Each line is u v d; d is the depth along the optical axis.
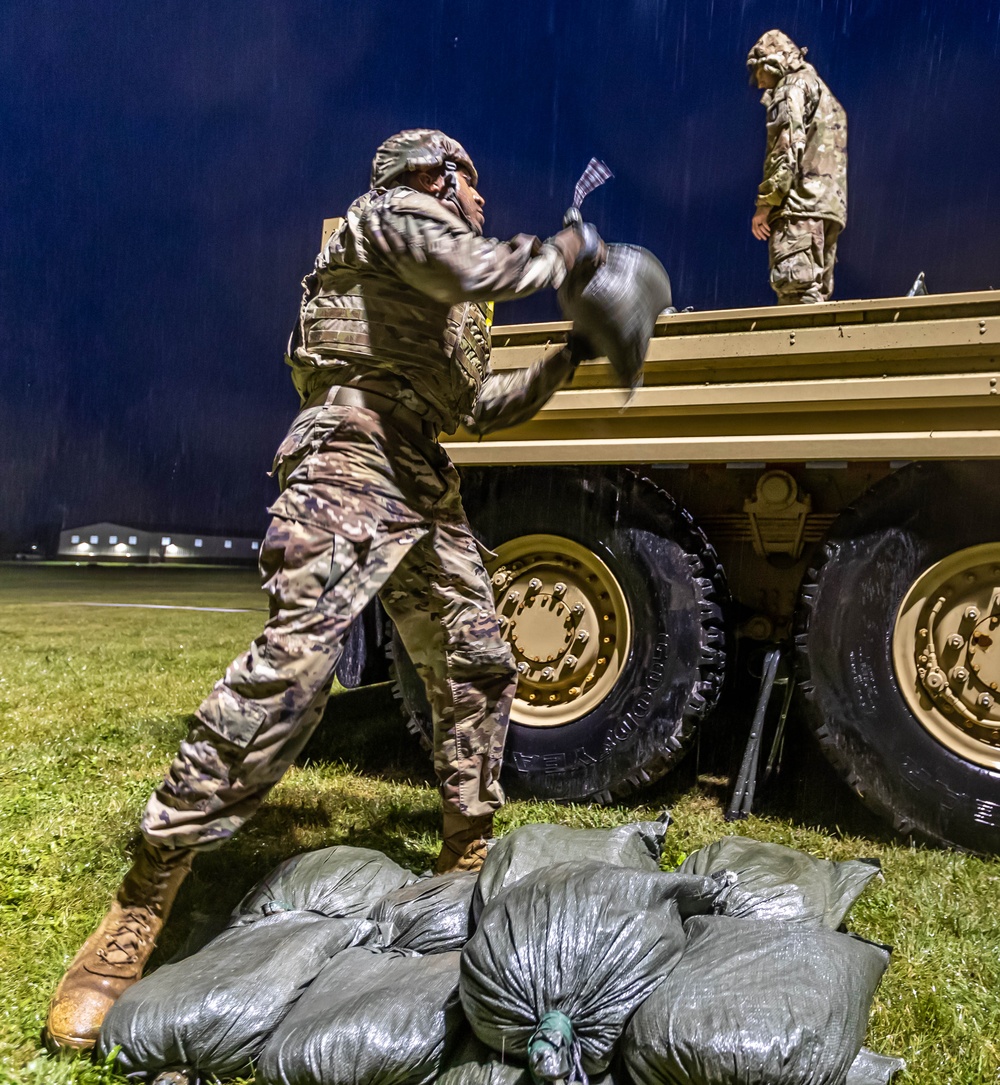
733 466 3.82
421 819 3.75
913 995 2.41
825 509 3.93
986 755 3.43
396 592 2.81
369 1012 1.94
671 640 3.81
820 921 2.39
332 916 2.48
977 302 3.37
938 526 3.49
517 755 3.99
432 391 2.58
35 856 3.16
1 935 2.61
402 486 2.51
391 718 5.50
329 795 4.04
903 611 3.53
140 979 2.24
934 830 3.46
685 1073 1.74
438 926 2.32
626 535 3.88
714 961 1.94
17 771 4.29
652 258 2.51
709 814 3.91
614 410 3.87
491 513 4.11
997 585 3.45
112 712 5.71
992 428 3.40
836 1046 1.78
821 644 3.60
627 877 2.09
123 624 11.17
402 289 2.50
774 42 5.02
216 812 2.24
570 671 3.96
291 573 2.33
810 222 5.00
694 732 3.81
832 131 5.07
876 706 3.53
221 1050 1.97
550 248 2.32
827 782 4.20
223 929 2.51
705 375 3.77
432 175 2.57
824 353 3.56
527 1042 1.84
